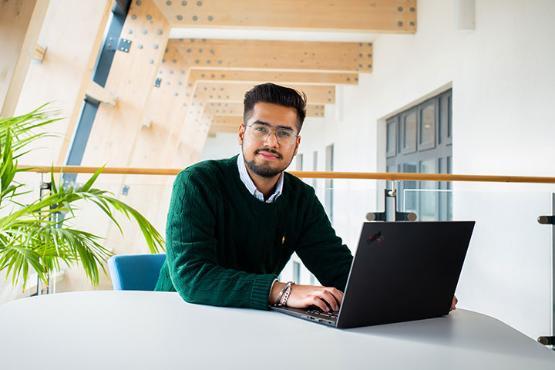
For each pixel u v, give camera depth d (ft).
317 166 34.50
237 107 36.63
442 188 13.38
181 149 30.68
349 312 2.99
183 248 3.86
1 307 3.35
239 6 14.61
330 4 15.03
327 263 4.64
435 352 2.61
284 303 3.43
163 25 13.87
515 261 7.77
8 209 7.58
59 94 9.80
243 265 4.53
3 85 7.18
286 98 4.16
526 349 2.69
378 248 2.99
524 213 7.82
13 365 2.28
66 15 9.91
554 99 8.90
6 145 5.32
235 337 2.76
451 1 12.86
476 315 3.49
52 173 5.90
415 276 3.21
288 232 4.67
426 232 3.18
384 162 20.08
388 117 19.52
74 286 8.06
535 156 9.47
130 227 8.20
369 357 2.49
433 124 15.16
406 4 15.44
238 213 4.41
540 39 9.30
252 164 4.19
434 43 14.10
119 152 13.48
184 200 4.12
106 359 2.37
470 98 12.07
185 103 24.20
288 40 20.47
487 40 11.27
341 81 23.68
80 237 5.70
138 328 2.88
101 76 13.64
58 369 2.24
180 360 2.37
